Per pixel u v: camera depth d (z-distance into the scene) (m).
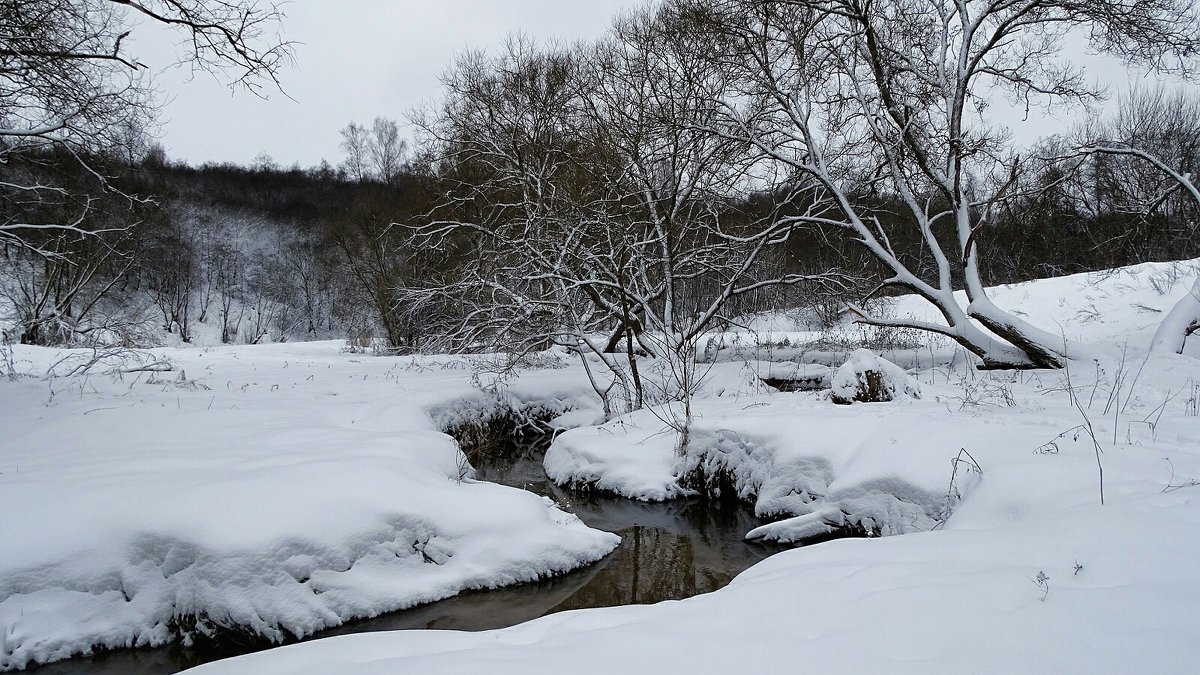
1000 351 11.17
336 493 5.64
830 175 12.86
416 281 16.06
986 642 2.54
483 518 6.06
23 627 4.52
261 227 54.38
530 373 13.04
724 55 12.20
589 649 2.85
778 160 12.56
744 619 3.15
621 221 12.38
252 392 10.93
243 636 4.76
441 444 7.98
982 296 11.27
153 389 10.01
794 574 3.85
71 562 4.80
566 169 14.80
